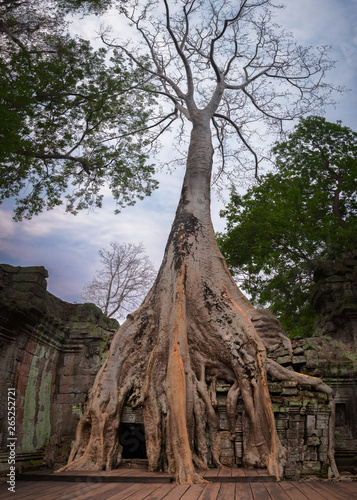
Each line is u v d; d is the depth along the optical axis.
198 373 8.20
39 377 10.77
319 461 7.38
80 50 10.95
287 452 7.29
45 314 10.42
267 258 18.28
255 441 7.18
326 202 18.38
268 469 6.55
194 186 11.06
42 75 9.87
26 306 9.47
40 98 10.80
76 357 11.89
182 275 9.03
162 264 9.68
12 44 9.57
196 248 9.64
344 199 19.25
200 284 9.10
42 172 13.06
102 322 13.05
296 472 7.11
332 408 7.88
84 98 12.37
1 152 8.73
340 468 8.92
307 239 16.78
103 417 7.63
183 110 13.52
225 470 6.79
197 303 8.87
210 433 7.41
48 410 11.02
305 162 20.11
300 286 17.56
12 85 9.22
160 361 8.07
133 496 4.69
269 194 19.48
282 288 17.80
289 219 17.12
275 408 7.69
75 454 7.56
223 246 18.72
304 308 17.80
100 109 13.35
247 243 18.17
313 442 7.48
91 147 14.15
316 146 19.95
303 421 7.68
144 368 8.41
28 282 10.09
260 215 17.91
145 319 8.94
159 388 7.82
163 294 9.05
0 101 8.48
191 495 4.76
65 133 12.15
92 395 8.09
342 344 10.80
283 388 8.17
